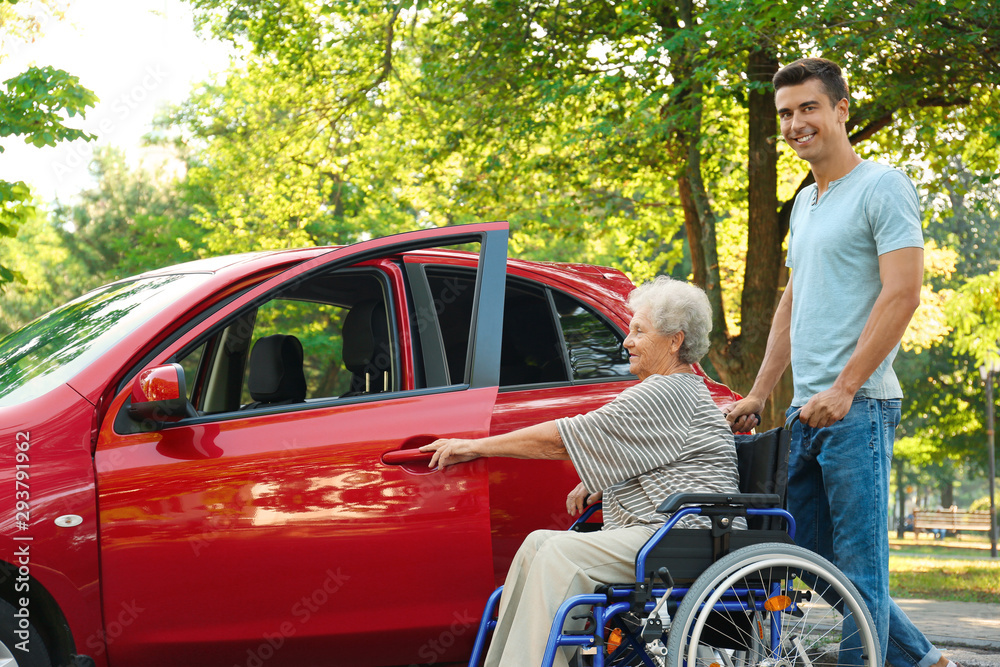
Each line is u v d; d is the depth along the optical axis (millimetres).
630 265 15906
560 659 2625
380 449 2936
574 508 3197
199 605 2703
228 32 12953
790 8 8438
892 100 9352
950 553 26531
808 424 3117
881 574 3121
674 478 2914
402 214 18422
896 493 54781
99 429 2703
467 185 13273
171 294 3029
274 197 15312
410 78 13562
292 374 3436
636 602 2625
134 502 2652
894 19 8539
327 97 13992
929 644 3346
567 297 3652
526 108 11547
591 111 11797
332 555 2844
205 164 17797
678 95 10359
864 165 3240
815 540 3404
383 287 3311
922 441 36000
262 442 2840
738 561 2658
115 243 22188
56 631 2584
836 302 3219
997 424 31812
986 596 8695
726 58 9086
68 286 22359
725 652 2840
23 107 7855
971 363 30297
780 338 3645
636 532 2803
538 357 3527
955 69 9352
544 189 13562
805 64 3240
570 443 2863
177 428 2779
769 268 10461
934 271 18250
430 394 3111
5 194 8141
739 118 12469
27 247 22172
